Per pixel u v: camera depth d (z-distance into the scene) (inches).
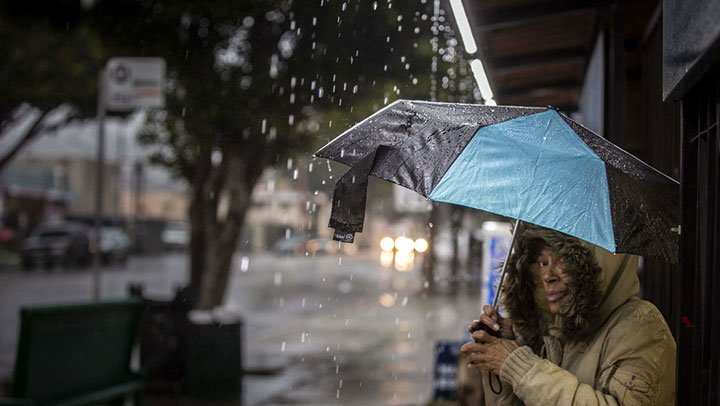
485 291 326.6
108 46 640.4
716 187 120.3
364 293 1298.0
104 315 343.0
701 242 129.0
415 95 346.6
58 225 1900.8
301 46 547.2
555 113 130.4
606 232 119.1
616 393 123.3
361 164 130.6
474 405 233.3
